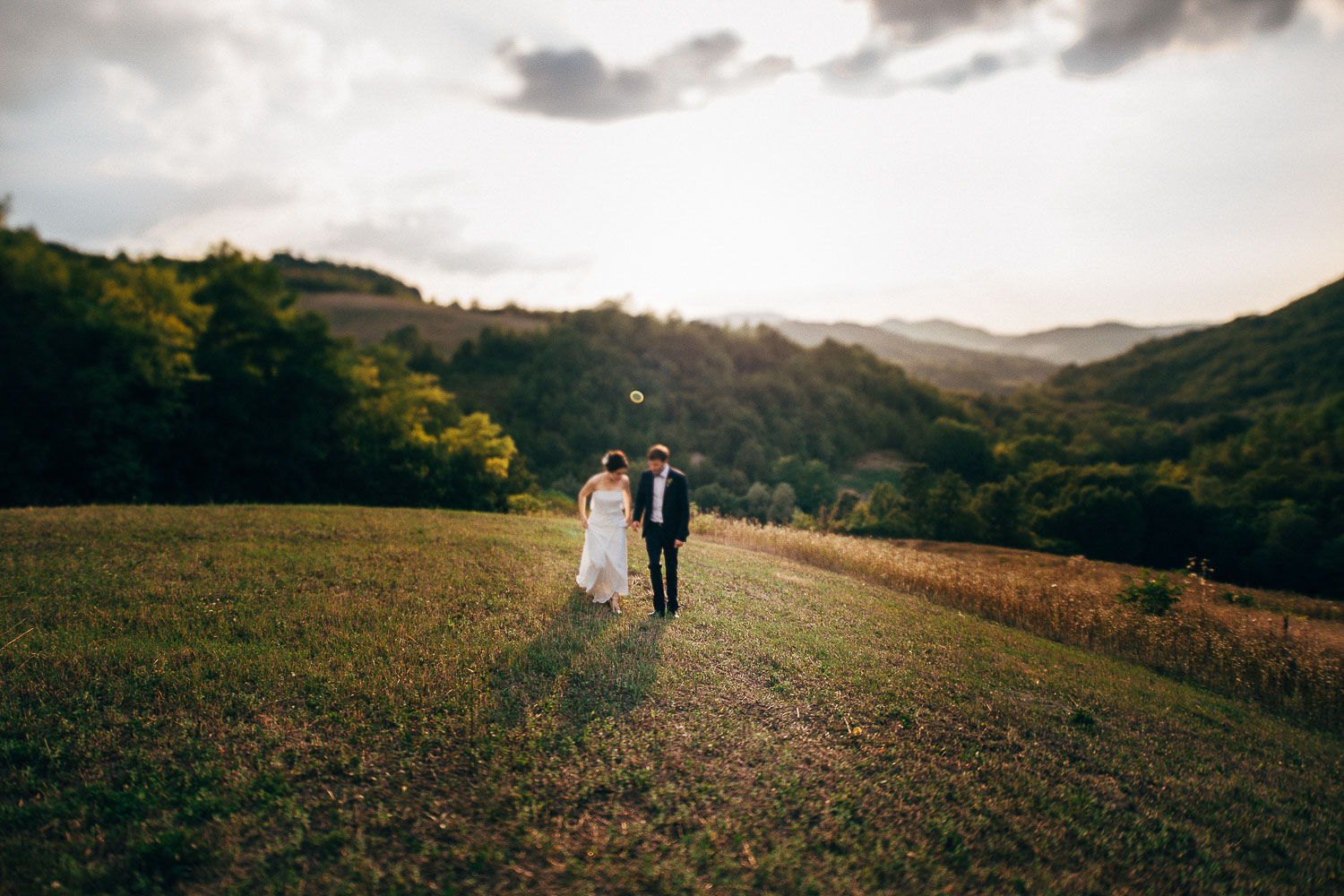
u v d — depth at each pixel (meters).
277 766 4.08
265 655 5.56
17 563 7.97
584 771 4.22
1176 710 6.63
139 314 26.27
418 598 7.31
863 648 7.01
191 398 27.45
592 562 7.36
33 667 5.15
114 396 23.97
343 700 4.88
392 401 35.84
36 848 3.34
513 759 4.27
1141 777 4.91
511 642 6.15
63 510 11.88
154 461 25.77
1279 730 6.61
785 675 6.02
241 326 29.86
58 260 25.92
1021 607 10.44
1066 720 5.80
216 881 3.21
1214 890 3.61
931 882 3.45
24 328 23.45
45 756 4.09
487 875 3.32
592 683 5.46
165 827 3.55
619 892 3.24
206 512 12.25
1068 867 3.71
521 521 14.46
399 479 32.44
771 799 4.09
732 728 4.92
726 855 3.54
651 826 3.74
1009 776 4.60
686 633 6.90
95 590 7.05
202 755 4.17
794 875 3.41
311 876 3.25
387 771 4.11
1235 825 4.37
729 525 17.16
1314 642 10.52
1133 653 9.16
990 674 6.75
